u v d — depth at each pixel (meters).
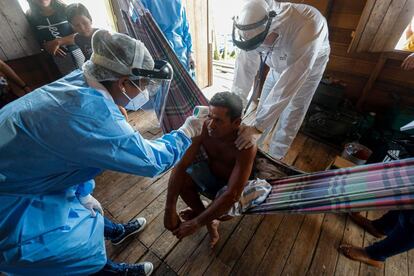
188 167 1.17
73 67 1.96
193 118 1.06
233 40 1.19
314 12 1.22
